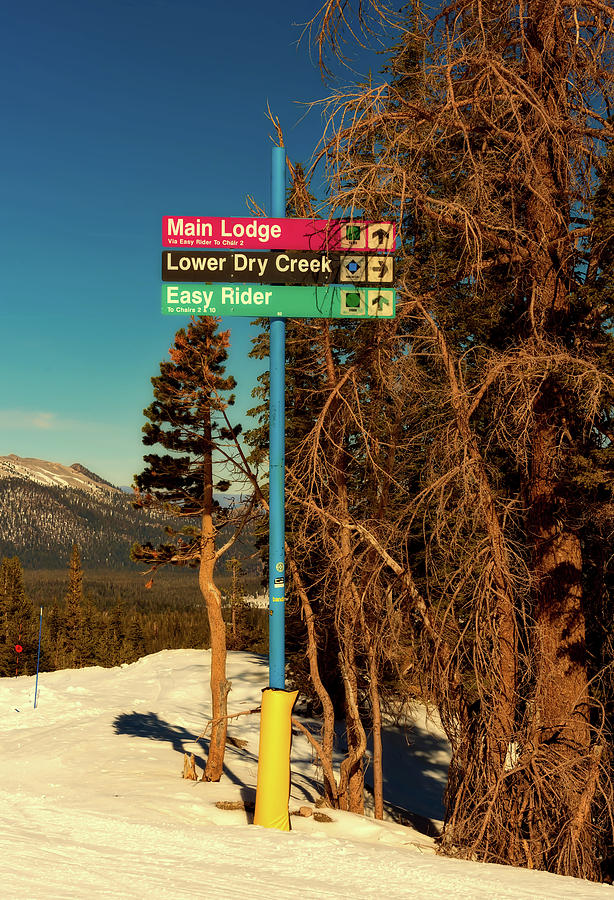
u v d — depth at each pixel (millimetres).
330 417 12719
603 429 10766
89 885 6613
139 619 129375
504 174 11445
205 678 35625
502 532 10695
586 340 10930
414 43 11680
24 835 8781
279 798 9727
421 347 11609
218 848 8391
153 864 7535
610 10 10812
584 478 10297
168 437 16953
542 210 11859
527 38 12047
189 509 17328
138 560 16938
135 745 20578
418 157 11156
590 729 11031
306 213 12391
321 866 7840
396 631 11398
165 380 16859
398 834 11109
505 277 12945
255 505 16000
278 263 9906
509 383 10133
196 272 9781
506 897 6996
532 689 10984
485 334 13578
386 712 14242
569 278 11773
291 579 14125
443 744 21781
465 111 11867
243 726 25859
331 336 13516
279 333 9984
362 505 13477
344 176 10625
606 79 11500
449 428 10445
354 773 13609
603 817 10664
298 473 12641
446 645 10859
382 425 12648
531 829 10180
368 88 11078
